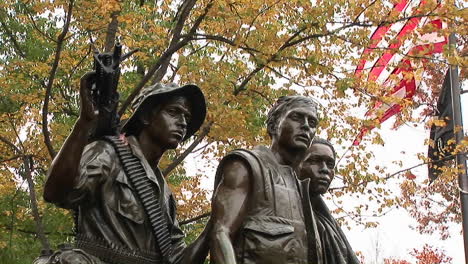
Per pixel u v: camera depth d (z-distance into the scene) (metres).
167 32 12.54
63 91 12.80
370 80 12.51
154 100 5.18
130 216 4.89
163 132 5.16
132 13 11.73
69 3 11.59
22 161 13.19
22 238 13.11
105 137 5.01
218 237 4.72
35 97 12.19
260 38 12.12
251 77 12.41
